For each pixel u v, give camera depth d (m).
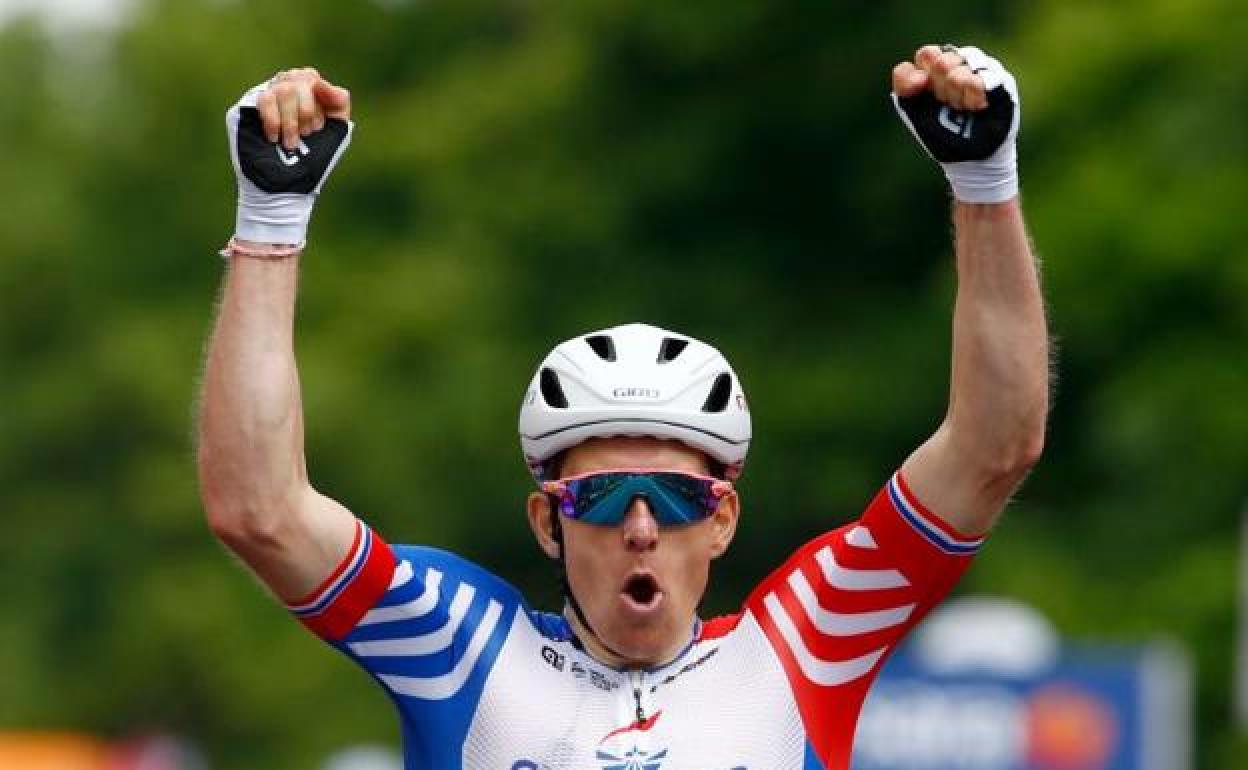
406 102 96.62
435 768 16.22
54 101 109.31
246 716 93.25
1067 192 66.19
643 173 87.19
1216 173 65.81
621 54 87.69
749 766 16.14
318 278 92.06
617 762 16.09
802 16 83.81
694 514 16.25
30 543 100.38
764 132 85.75
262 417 15.88
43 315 102.56
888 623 16.47
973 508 16.31
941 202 83.31
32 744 61.72
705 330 85.69
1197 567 65.19
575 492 16.23
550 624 16.70
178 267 101.38
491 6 104.00
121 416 100.50
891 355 80.62
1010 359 16.09
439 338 89.31
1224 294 66.31
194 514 95.00
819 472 79.50
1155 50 66.38
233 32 99.75
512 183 90.50
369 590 16.16
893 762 36.62
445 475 87.38
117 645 97.00
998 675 36.47
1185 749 47.81
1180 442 67.31
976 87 15.88
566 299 88.38
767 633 16.48
